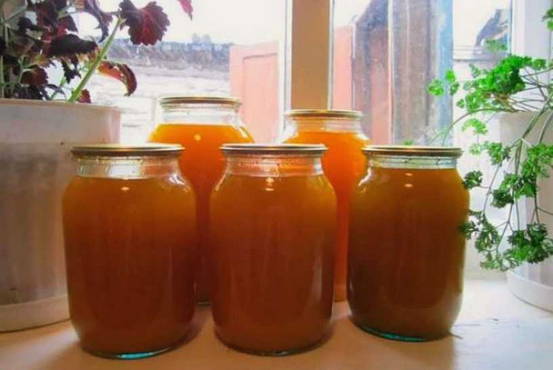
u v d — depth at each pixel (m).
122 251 0.47
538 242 0.52
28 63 0.58
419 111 0.84
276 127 0.83
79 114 0.55
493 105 0.65
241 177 0.50
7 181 0.52
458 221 0.54
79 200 0.48
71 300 0.50
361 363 0.49
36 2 0.61
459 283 0.55
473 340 0.55
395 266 0.53
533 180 0.52
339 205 0.63
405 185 0.53
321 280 0.52
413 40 0.83
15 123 0.52
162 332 0.50
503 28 0.84
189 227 0.52
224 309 0.51
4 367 0.47
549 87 0.60
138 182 0.48
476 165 0.81
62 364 0.48
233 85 0.83
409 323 0.54
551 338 0.55
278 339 0.50
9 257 0.54
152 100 0.81
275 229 0.48
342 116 0.64
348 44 0.81
